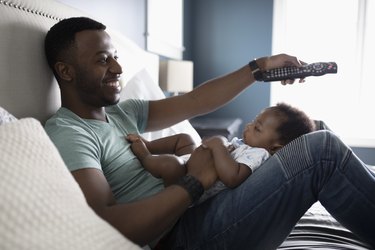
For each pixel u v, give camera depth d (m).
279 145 1.19
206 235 1.00
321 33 3.63
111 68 1.11
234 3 3.70
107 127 1.09
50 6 1.22
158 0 2.92
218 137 1.09
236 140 1.30
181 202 0.86
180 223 1.05
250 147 1.14
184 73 2.91
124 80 1.80
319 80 3.68
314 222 1.29
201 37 3.79
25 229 0.48
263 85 3.71
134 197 1.01
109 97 1.11
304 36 3.67
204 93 1.46
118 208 0.79
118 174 1.01
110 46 1.13
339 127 3.69
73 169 0.83
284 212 0.95
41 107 1.09
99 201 0.81
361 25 3.52
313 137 0.94
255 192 0.95
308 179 0.93
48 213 0.51
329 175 0.92
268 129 1.19
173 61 2.84
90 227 0.55
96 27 1.12
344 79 3.64
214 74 3.79
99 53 1.09
